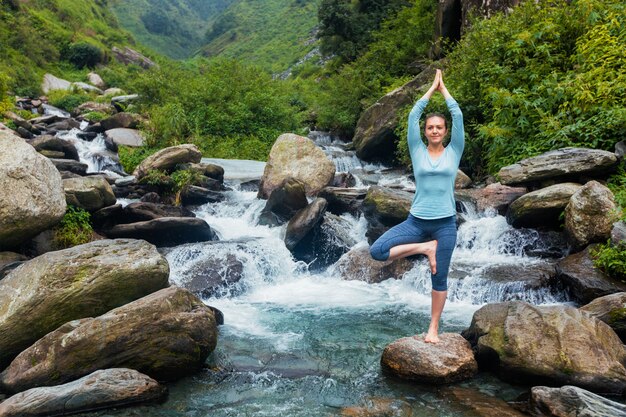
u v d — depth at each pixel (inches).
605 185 309.0
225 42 3184.1
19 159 265.9
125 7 3924.7
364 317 259.6
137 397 172.4
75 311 204.2
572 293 260.1
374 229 345.1
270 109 768.9
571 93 358.9
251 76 839.7
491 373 191.5
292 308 275.7
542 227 313.1
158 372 189.0
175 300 201.8
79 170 443.2
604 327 189.9
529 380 181.2
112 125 710.5
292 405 173.2
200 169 450.6
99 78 1443.2
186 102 747.4
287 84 1090.7
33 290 200.2
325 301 287.1
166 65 874.1
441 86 180.4
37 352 183.2
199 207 420.8
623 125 324.5
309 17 2827.3
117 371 176.2
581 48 379.6
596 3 406.9
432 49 740.0
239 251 326.0
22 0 1664.6
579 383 172.9
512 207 318.0
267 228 381.4
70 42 1578.5
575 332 182.2
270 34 2839.6
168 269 230.2
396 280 311.4
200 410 170.1
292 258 343.6
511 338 186.9
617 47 352.5
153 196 422.6
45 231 306.5
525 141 384.5
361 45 1165.7
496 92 386.3
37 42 1411.2
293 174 434.0
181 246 328.5
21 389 177.2
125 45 1988.2
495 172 401.1
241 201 422.6
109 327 184.5
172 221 341.7
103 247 224.8
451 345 192.4
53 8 1776.6
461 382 185.3
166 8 4451.3
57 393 165.8
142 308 191.0
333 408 170.7
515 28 447.5
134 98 894.4
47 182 276.5
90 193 335.6
